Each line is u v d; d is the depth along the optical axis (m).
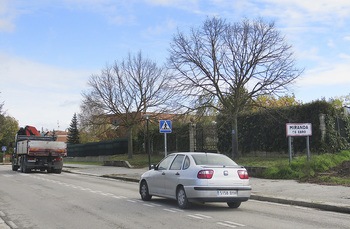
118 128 48.88
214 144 28.47
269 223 7.81
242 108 25.45
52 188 16.05
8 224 8.06
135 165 30.34
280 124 24.11
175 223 7.88
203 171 9.42
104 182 19.55
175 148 32.50
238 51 23.86
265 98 46.34
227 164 10.05
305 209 9.89
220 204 11.00
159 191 11.02
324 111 21.75
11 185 17.59
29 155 28.20
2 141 76.75
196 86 24.48
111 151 42.06
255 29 23.66
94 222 8.16
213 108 25.78
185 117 26.69
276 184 14.46
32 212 9.66
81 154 50.59
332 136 21.47
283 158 22.34
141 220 8.30
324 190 12.31
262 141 25.27
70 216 8.98
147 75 35.41
